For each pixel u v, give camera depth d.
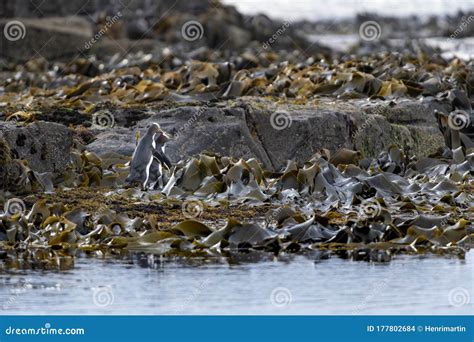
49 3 117.69
